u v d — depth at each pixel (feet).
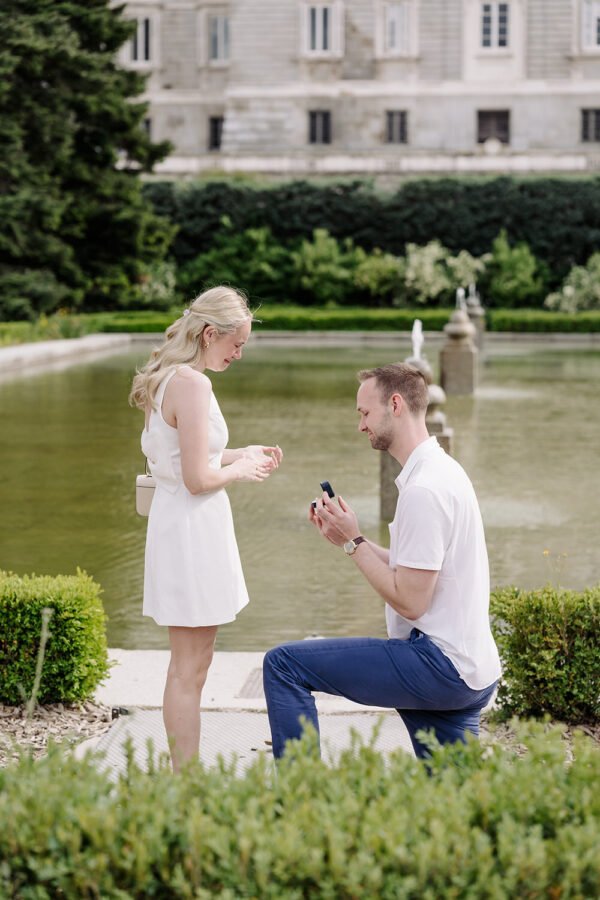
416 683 14.07
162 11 208.23
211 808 9.85
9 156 119.14
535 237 169.78
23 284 121.80
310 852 9.22
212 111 207.82
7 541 35.42
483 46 195.72
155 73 209.36
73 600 19.17
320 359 105.19
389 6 196.85
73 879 9.36
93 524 37.81
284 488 43.32
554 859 9.27
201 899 9.04
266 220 173.06
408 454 14.49
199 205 172.35
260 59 199.72
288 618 27.58
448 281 159.12
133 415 64.90
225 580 15.60
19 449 53.21
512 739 18.02
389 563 14.66
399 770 10.55
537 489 43.19
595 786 10.14
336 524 14.38
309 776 10.41
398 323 139.33
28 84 123.65
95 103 126.62
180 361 15.57
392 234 172.86
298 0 197.57
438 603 14.16
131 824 9.50
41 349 103.65
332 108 199.11
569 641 18.43
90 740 17.90
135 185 138.51
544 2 193.57
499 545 34.83
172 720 15.75
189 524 15.46
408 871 9.18
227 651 24.91
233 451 16.65
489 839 9.41
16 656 19.13
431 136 197.77
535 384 81.76
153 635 25.96
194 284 166.50
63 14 128.47
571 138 194.90
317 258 163.32
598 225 168.96
